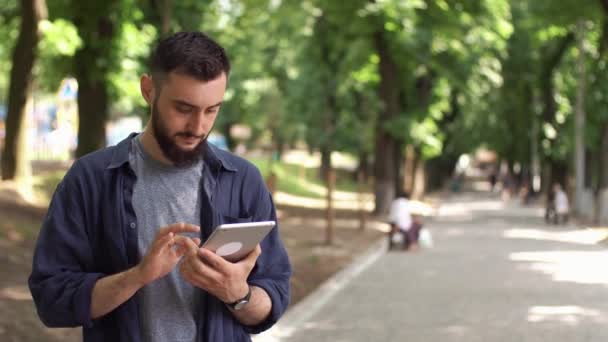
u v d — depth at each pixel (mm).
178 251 3123
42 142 54906
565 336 11453
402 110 42344
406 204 25609
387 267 20562
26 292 11953
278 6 39750
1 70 34344
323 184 66125
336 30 39812
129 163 3385
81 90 23922
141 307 3350
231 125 65375
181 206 3404
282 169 63969
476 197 75938
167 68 3113
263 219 3518
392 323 12516
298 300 14688
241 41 36125
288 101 49156
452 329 12008
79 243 3338
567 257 23016
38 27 22000
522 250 25406
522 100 53781
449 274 19016
